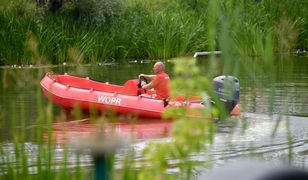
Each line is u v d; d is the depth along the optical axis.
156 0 90.19
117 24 79.56
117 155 21.33
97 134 5.21
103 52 75.00
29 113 36.59
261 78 9.16
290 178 3.62
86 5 78.31
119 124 34.41
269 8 82.25
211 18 8.48
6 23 70.62
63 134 29.78
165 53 77.25
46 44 70.31
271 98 9.08
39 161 13.03
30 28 70.81
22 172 13.47
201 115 9.02
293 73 55.75
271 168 3.65
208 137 8.87
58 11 79.44
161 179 8.69
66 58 72.44
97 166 5.03
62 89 40.97
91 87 44.53
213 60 8.66
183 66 8.73
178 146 8.66
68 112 39.06
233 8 8.68
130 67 67.81
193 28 79.25
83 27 77.12
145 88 39.09
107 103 38.66
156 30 78.06
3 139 27.91
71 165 18.72
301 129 30.34
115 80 56.34
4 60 69.38
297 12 82.75
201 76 8.72
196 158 21.95
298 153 25.00
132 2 87.88
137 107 37.44
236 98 32.56
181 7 88.50
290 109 36.66
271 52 8.97
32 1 79.06
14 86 49.47
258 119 33.22
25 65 69.12
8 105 39.84
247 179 3.56
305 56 73.94
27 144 26.02
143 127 33.28
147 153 8.83
